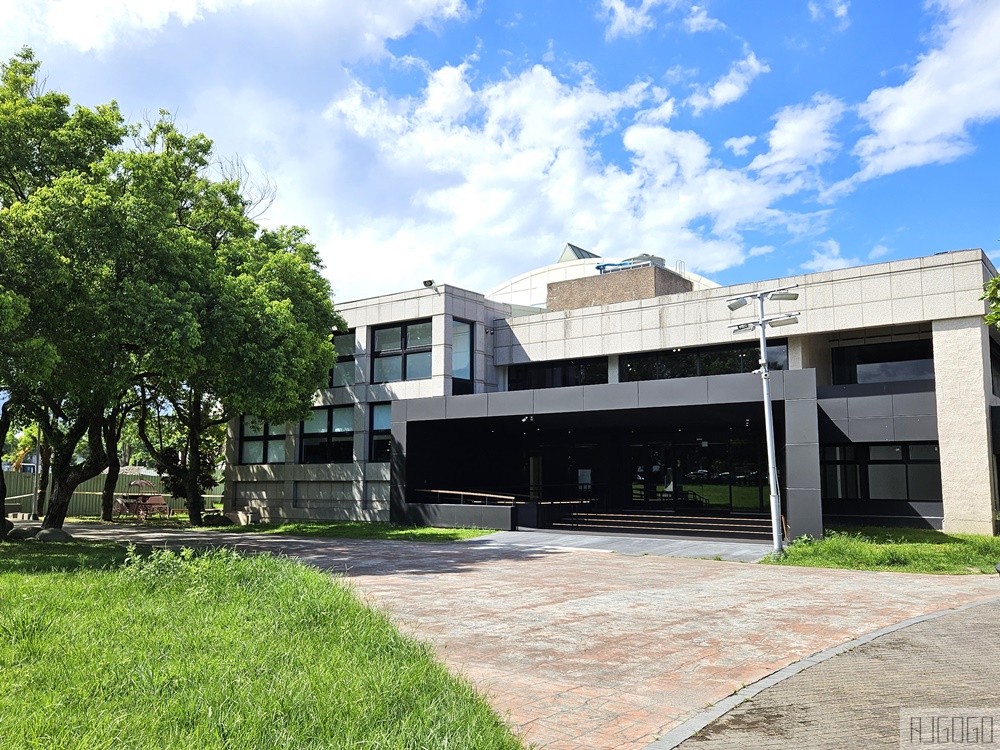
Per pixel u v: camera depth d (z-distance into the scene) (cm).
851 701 662
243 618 816
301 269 2731
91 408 2186
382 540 2312
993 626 986
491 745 493
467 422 2873
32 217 1614
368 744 470
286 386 2247
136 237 1753
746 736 575
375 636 758
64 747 447
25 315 1541
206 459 4241
